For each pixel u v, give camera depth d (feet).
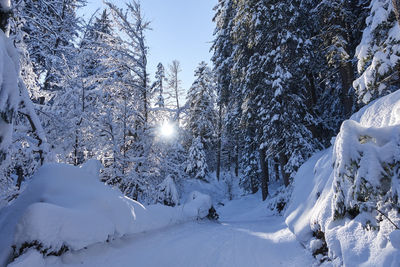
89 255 13.67
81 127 28.86
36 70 39.96
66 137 28.68
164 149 34.19
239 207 67.67
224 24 59.47
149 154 33.04
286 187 43.86
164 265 14.11
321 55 41.11
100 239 14.39
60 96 30.19
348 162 11.31
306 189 23.97
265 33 42.01
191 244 18.51
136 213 19.35
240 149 92.94
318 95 55.11
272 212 45.78
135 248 16.35
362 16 36.11
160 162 34.32
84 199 15.39
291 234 20.80
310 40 41.75
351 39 40.29
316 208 16.42
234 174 118.52
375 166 10.12
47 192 14.55
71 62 33.09
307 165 30.09
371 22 23.31
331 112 49.57
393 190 9.47
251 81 44.80
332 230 12.61
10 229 12.96
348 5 37.09
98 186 17.39
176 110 36.37
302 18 41.04
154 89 37.42
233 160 132.87
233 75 50.93
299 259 14.84
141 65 35.58
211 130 97.91
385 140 10.53
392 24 20.65
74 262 12.64
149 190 32.45
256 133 56.39
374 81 20.38
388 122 12.30
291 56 39.88
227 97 66.13
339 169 11.76
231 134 81.00
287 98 39.37
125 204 17.65
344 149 11.48
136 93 34.76
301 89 44.24
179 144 37.50
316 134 43.34
